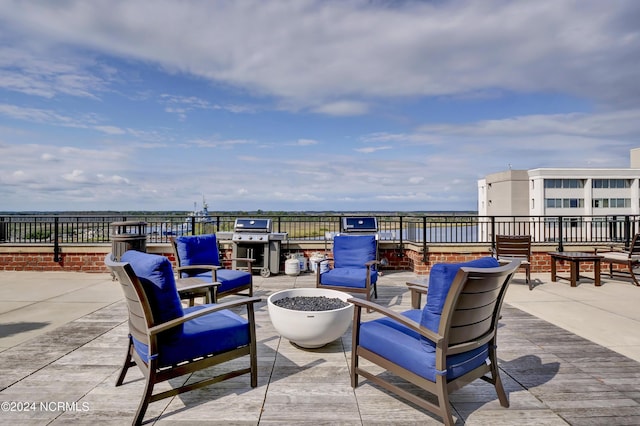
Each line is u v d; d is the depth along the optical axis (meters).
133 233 6.52
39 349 3.21
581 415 2.14
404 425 2.03
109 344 3.34
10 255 7.38
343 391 2.44
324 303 3.40
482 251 7.35
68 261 7.36
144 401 2.03
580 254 6.40
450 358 1.99
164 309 2.13
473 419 2.09
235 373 2.42
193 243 4.77
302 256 7.66
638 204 27.53
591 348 3.26
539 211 27.83
